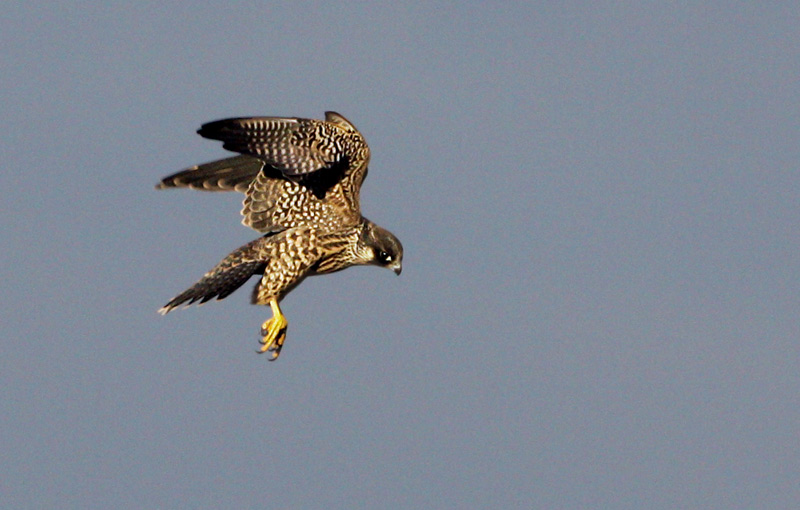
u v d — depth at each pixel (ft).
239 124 52.85
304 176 54.90
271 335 55.72
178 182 55.26
